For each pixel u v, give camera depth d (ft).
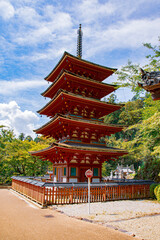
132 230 29.48
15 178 88.89
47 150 70.44
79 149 64.75
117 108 84.74
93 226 31.12
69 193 52.65
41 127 86.99
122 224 32.73
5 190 96.68
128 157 122.11
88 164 74.49
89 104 79.25
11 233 27.07
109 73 93.15
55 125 78.33
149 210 45.39
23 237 25.48
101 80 99.66
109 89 89.45
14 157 123.54
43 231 28.19
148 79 21.42
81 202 53.88
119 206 50.01
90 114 84.07
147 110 68.90
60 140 80.69
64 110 82.02
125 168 169.78
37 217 37.04
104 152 69.82
